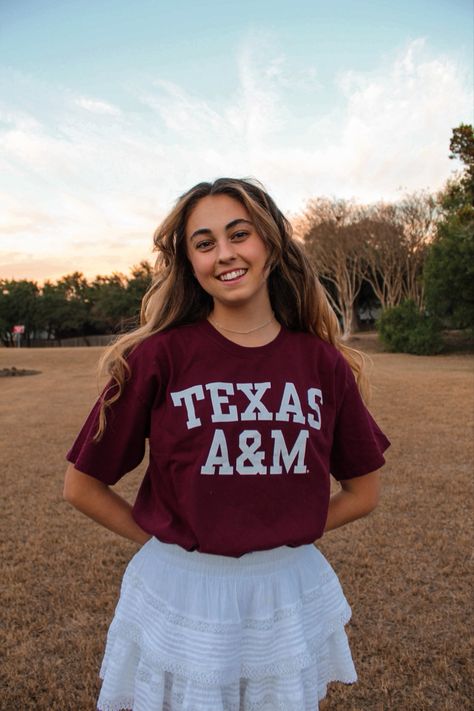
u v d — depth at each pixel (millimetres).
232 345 1363
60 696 2496
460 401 10656
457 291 24078
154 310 1491
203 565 1354
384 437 1637
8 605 3299
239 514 1307
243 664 1338
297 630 1362
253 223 1359
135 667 1435
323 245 33156
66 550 4074
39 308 59969
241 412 1313
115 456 1412
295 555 1417
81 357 25438
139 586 1436
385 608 3199
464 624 3029
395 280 33250
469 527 4402
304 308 1537
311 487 1383
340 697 2480
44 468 6395
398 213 32656
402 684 2559
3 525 4625
